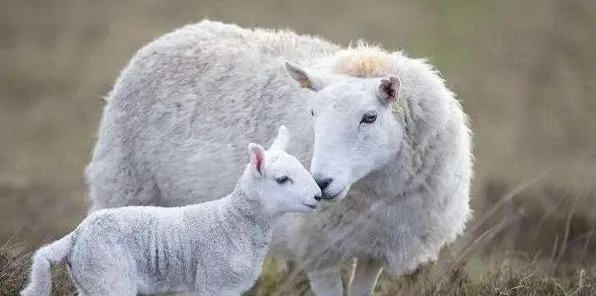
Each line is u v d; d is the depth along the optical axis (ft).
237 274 61.36
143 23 237.86
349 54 70.64
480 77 208.03
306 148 70.79
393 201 69.97
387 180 68.90
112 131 82.23
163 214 60.54
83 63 214.69
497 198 114.73
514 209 114.62
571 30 238.27
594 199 118.32
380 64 69.62
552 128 178.70
